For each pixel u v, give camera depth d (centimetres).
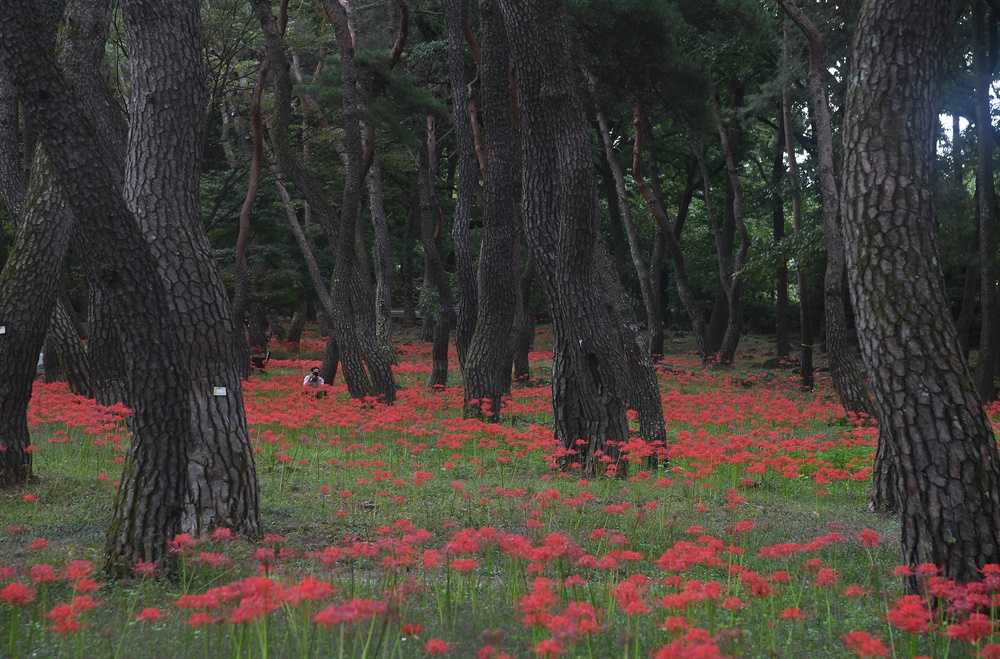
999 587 480
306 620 440
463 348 1977
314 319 4744
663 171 4019
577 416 1162
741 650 452
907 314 564
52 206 1007
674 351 3659
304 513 867
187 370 700
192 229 757
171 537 661
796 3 1953
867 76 593
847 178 599
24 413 992
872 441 1310
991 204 1933
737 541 760
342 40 1697
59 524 805
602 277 1327
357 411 1456
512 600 550
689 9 2003
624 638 441
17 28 593
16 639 462
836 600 595
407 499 941
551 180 1173
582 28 1694
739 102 2831
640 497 959
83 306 3366
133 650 468
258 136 1975
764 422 1661
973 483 542
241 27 2445
